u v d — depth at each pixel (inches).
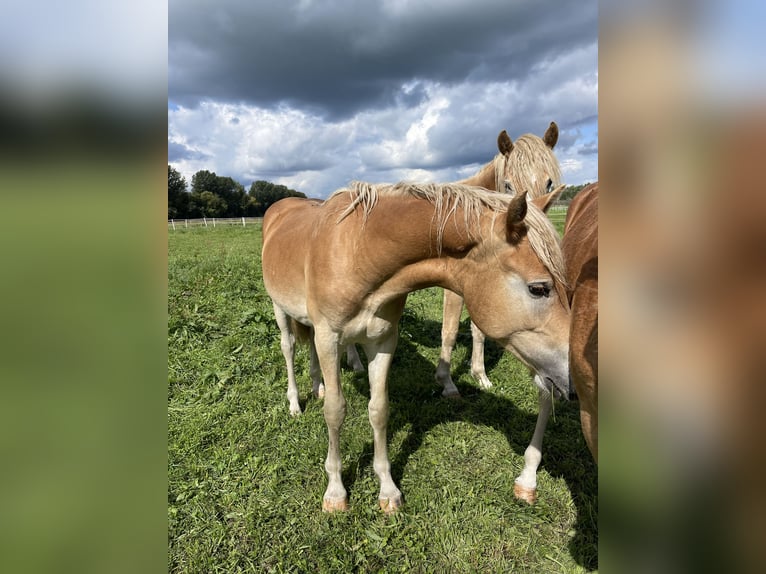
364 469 119.9
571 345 54.1
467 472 117.6
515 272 74.2
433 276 85.9
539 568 90.1
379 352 103.6
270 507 106.0
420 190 84.8
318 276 96.0
